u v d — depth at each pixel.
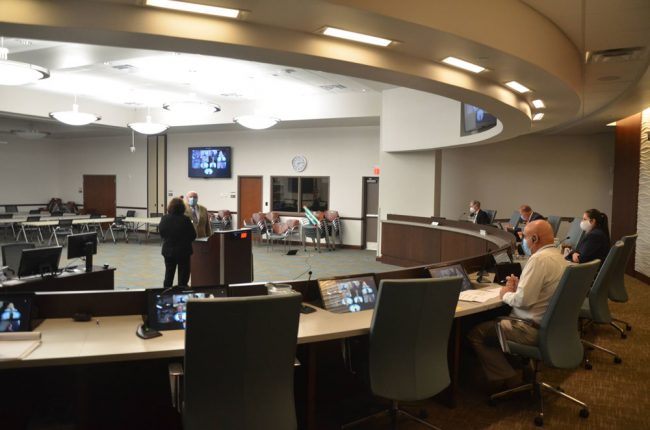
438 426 3.06
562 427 3.06
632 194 8.20
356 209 12.05
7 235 14.09
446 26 3.62
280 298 2.09
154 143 14.99
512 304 3.20
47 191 17.11
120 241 12.89
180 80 9.25
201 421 2.07
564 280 2.89
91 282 4.90
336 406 3.37
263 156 13.23
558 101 6.11
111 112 12.49
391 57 4.24
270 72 8.51
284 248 11.98
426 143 9.63
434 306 2.60
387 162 10.45
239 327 2.04
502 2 3.99
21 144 16.39
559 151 11.23
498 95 5.30
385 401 3.44
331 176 12.31
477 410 3.30
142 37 3.42
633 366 4.11
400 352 2.57
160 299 2.66
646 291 6.98
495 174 11.61
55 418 2.71
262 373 2.13
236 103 11.88
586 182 11.09
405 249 9.67
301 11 3.30
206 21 3.46
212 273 6.21
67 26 3.21
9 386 2.70
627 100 6.88
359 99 10.61
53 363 2.14
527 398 3.49
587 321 5.18
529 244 3.34
